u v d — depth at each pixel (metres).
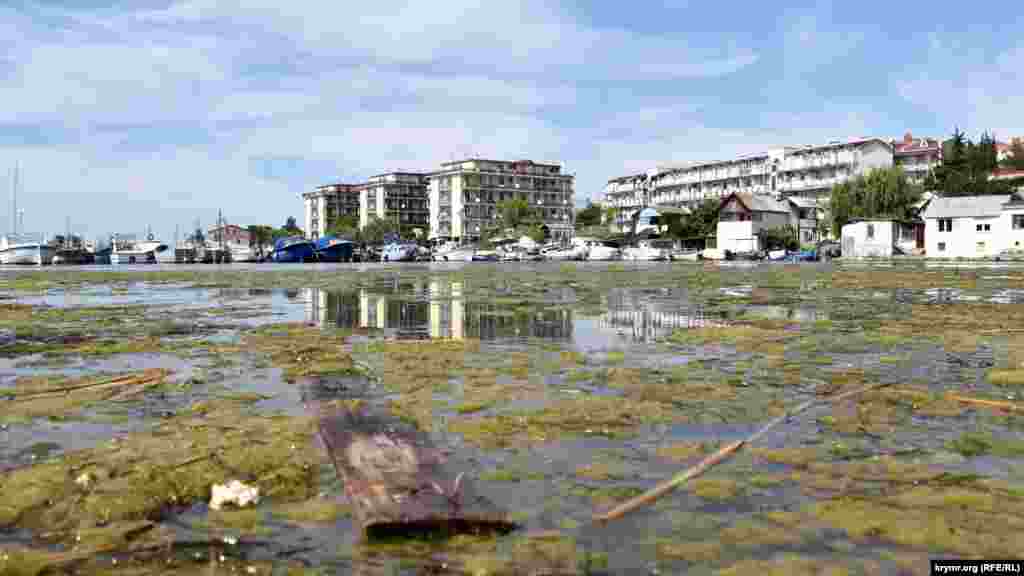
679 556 2.25
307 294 16.30
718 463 3.17
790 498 2.74
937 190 75.56
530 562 2.20
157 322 9.70
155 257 69.44
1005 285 18.09
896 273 27.08
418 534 2.43
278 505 2.70
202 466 3.13
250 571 2.15
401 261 75.25
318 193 149.12
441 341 7.46
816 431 3.72
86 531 2.46
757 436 3.61
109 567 2.20
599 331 8.38
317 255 69.38
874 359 6.07
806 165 91.12
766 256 65.00
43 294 16.66
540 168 124.81
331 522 2.53
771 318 9.66
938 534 2.40
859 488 2.85
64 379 5.31
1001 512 2.58
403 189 133.62
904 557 2.24
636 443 3.49
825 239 76.88
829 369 5.56
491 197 119.06
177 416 4.11
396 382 5.10
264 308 12.16
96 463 3.16
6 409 4.30
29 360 6.30
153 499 2.75
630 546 2.32
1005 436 3.58
